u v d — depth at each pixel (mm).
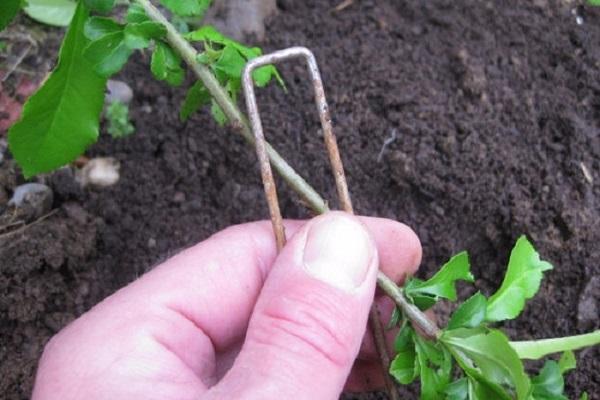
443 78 335
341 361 204
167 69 238
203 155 327
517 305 221
